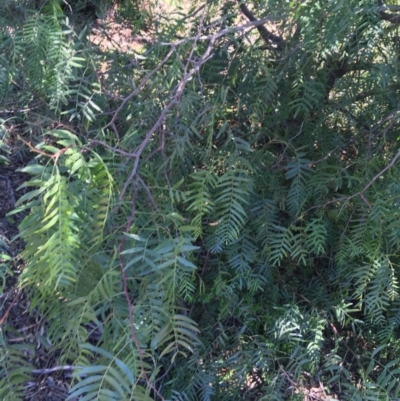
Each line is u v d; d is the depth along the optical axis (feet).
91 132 5.63
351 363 6.68
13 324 5.70
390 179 5.60
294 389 6.18
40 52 5.47
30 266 3.34
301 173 5.96
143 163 5.09
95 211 3.60
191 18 6.52
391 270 5.87
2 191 6.77
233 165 5.07
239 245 6.20
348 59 5.54
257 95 5.97
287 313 6.34
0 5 5.84
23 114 6.71
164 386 6.13
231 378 6.25
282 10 4.98
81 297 3.51
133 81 5.93
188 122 5.42
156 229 3.88
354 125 6.24
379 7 4.63
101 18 6.74
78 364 3.46
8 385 3.92
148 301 3.77
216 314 6.63
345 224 6.27
